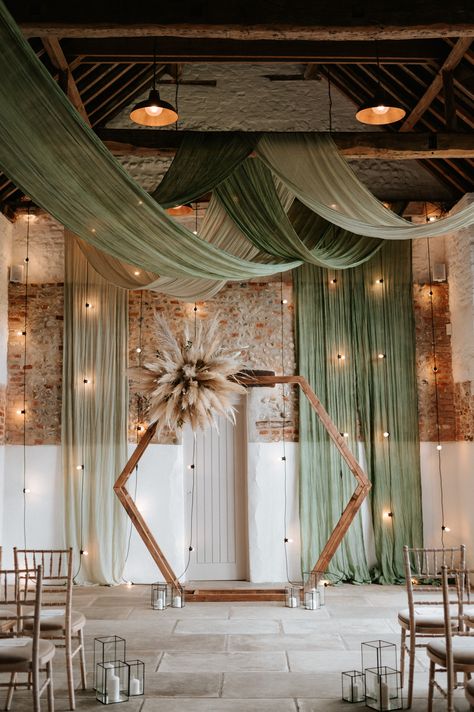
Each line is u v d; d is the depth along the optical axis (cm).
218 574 816
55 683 445
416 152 577
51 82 339
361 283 834
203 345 680
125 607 660
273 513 805
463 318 785
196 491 827
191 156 519
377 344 825
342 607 656
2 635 371
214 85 838
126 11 441
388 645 476
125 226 446
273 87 839
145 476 806
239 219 588
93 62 650
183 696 419
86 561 784
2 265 805
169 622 600
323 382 818
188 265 511
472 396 763
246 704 406
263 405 821
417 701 408
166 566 676
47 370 822
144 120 534
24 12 440
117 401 809
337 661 487
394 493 802
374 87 757
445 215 828
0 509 786
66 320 820
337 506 798
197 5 443
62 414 804
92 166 391
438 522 805
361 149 575
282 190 580
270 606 663
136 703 407
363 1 446
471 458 771
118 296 827
